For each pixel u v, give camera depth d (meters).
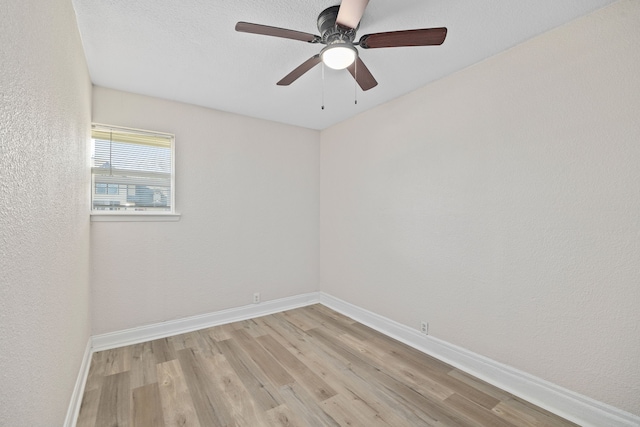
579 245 1.64
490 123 2.04
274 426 1.61
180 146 2.82
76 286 1.69
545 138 1.77
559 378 1.72
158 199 2.75
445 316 2.34
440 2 1.51
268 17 1.64
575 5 1.53
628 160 1.48
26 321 0.89
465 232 2.20
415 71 2.25
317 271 3.80
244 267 3.21
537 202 1.81
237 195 3.16
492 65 2.03
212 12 1.59
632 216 1.47
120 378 2.04
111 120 2.50
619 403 1.51
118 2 1.50
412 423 1.63
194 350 2.46
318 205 3.80
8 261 0.76
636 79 1.45
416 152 2.57
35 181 0.96
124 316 2.55
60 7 1.28
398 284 2.74
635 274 1.46
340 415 1.69
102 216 2.43
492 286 2.04
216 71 2.23
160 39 1.83
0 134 0.70
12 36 0.77
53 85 1.17
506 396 1.87
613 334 1.53
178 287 2.81
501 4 1.53
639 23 1.44
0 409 0.72
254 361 2.29
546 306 1.77
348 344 2.60
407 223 2.66
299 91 2.60
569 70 1.67
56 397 1.25
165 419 1.65
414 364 2.27
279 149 3.47
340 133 3.46
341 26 1.47
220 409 1.74
